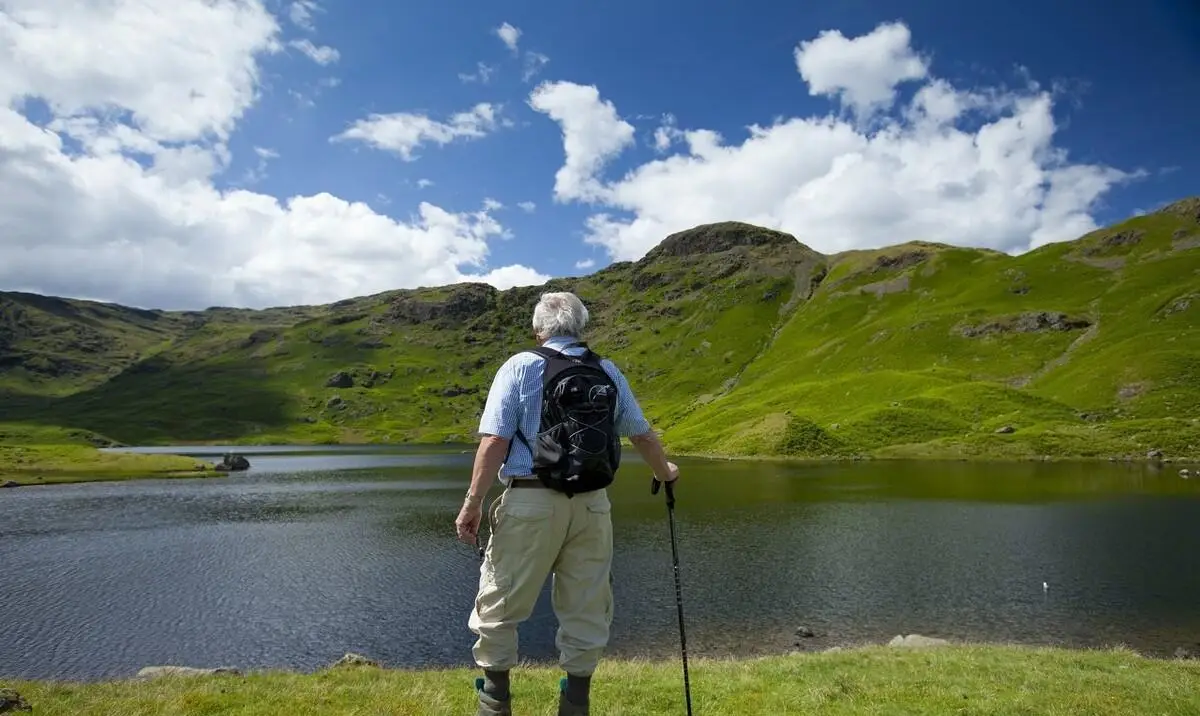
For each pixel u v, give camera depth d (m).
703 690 10.45
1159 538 43.34
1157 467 83.12
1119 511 52.94
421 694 9.59
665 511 57.72
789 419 125.56
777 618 28.39
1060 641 24.97
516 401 4.70
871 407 134.00
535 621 28.28
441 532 52.88
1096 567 36.25
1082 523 48.56
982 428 114.50
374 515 63.09
